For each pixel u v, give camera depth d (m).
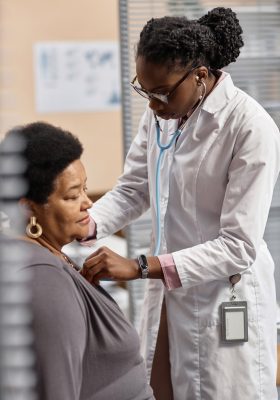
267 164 1.70
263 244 1.90
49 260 1.37
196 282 1.75
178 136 1.82
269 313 1.88
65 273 1.38
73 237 1.50
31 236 1.45
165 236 1.88
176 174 1.82
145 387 1.58
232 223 1.72
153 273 1.73
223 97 1.73
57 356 1.31
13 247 0.85
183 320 1.86
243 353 1.84
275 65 3.09
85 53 5.29
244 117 1.71
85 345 1.44
